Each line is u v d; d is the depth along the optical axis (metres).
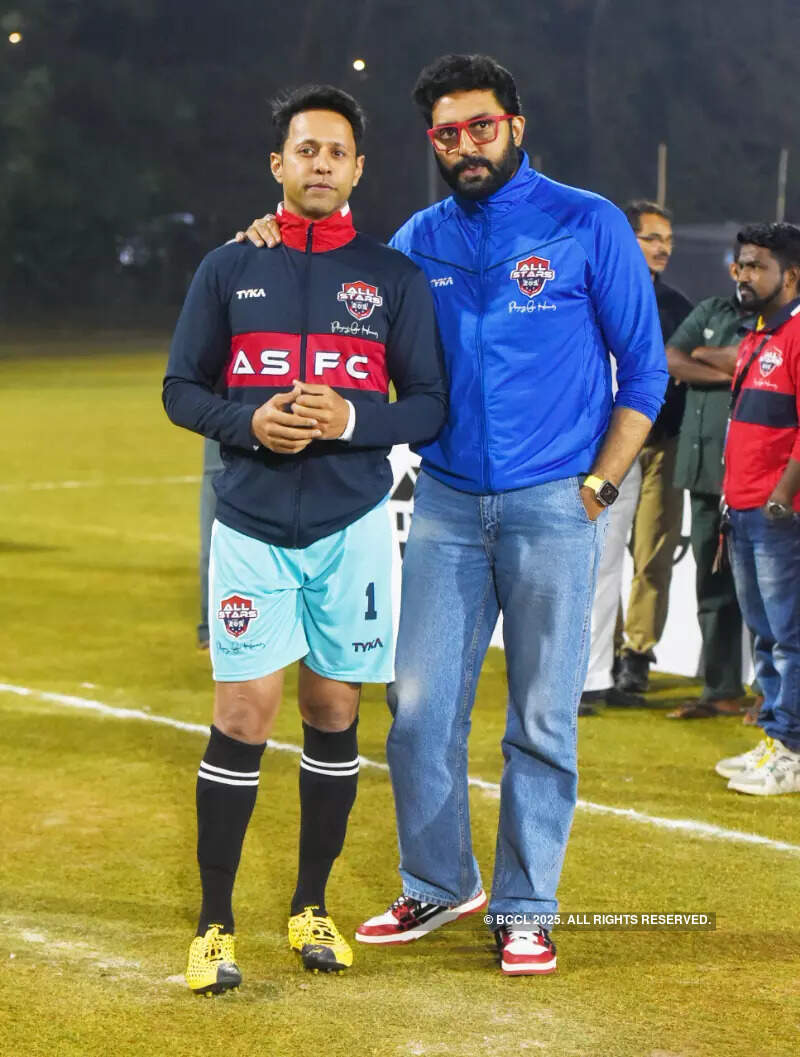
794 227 4.59
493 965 3.28
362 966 3.27
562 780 3.26
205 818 3.13
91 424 17.38
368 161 51.94
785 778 4.58
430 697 3.31
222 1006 3.04
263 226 3.14
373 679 3.20
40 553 9.09
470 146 3.13
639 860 3.95
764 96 58.94
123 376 25.33
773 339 4.55
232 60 51.31
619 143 56.78
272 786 4.61
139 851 4.02
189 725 5.36
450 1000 3.08
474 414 3.22
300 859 3.31
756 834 4.18
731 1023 2.97
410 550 3.36
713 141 57.91
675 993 3.12
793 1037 2.90
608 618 5.53
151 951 3.34
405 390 3.21
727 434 4.71
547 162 56.06
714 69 58.41
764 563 4.56
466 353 3.22
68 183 44.22
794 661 4.58
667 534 5.77
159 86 48.22
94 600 7.72
